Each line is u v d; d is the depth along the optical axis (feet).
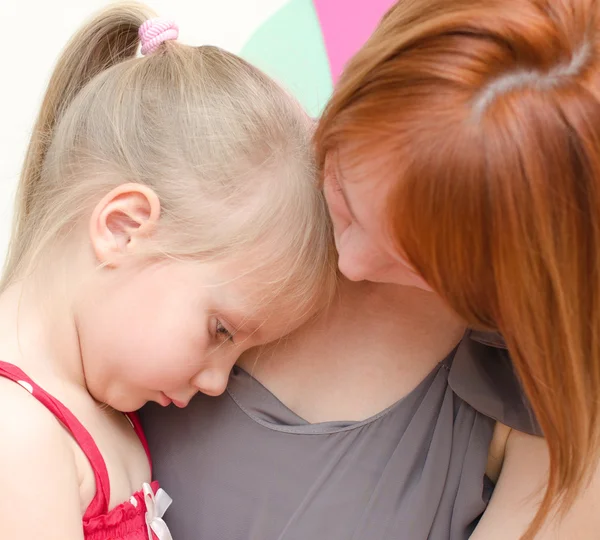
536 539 2.22
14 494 2.10
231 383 2.61
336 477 2.49
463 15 1.59
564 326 1.65
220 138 2.39
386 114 1.64
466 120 1.55
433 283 1.69
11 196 4.17
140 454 2.66
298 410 2.61
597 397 1.79
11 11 4.27
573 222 1.56
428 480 2.44
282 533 2.46
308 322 2.64
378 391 2.58
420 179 1.59
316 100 3.64
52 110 2.68
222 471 2.56
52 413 2.27
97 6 4.30
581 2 1.57
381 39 1.77
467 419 2.48
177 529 2.62
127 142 2.41
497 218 1.55
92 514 2.32
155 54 2.57
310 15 3.82
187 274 2.33
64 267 2.40
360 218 1.77
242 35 4.21
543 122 1.51
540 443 2.37
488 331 2.11
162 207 2.35
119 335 2.34
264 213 2.38
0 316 2.44
